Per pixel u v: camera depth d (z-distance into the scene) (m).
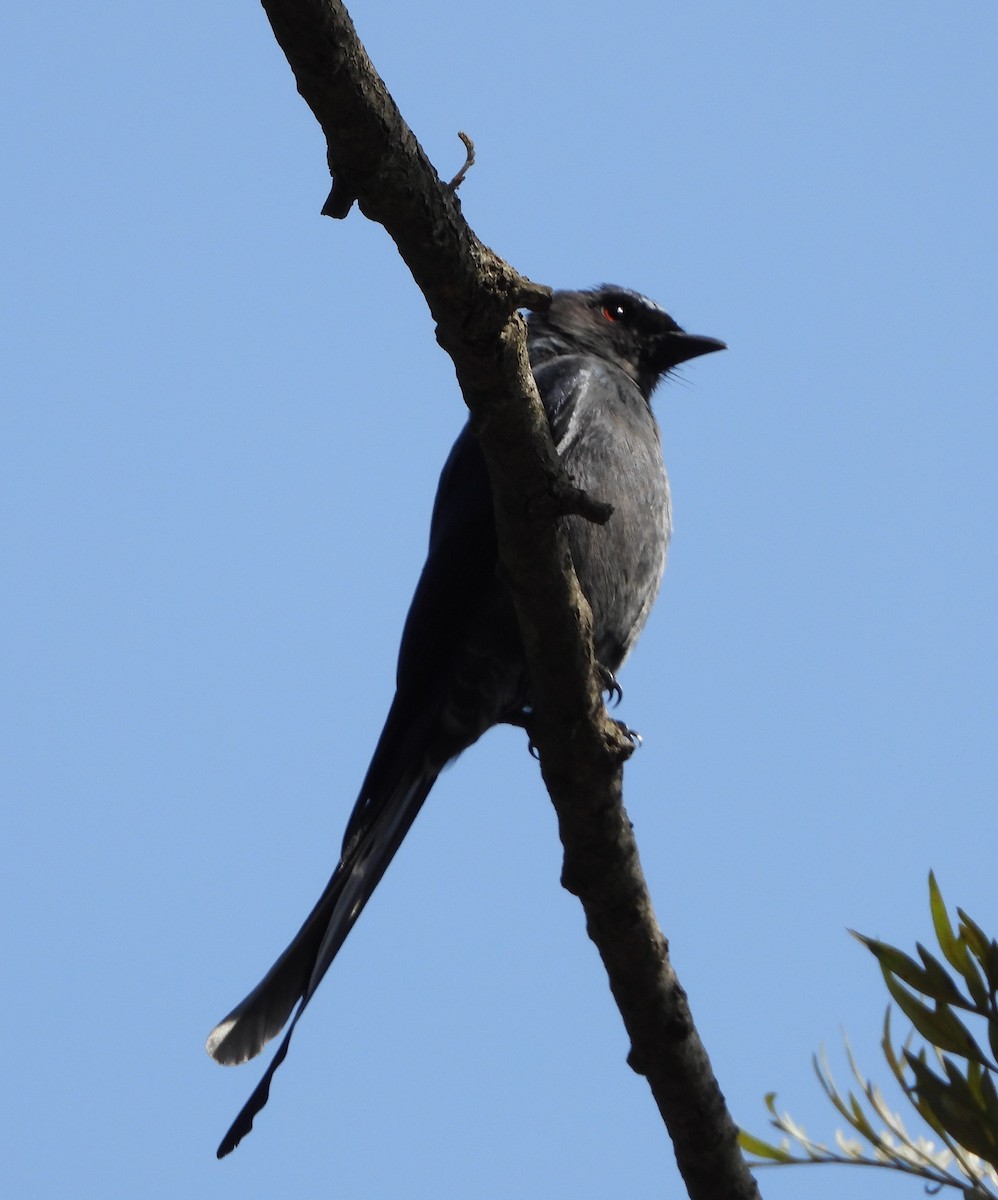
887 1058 6.18
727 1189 8.60
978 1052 5.84
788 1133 6.62
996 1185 6.24
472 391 7.42
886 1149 6.43
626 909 8.62
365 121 6.32
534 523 7.83
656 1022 8.55
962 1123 5.85
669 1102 8.58
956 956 5.85
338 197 6.69
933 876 5.93
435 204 6.70
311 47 6.06
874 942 5.95
